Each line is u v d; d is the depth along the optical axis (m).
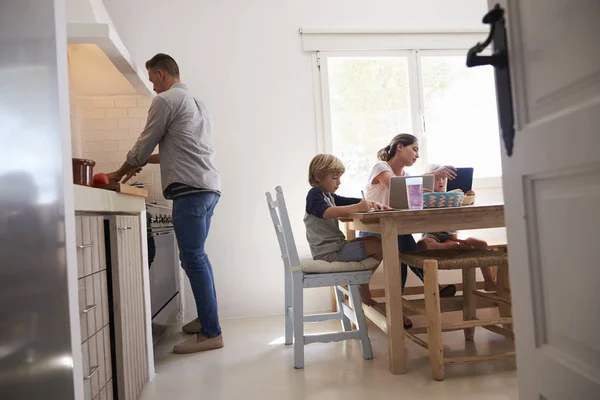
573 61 0.70
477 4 3.61
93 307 1.37
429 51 3.56
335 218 2.38
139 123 3.11
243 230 3.33
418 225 2.06
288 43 3.42
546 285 0.83
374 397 1.76
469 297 2.39
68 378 1.08
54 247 1.08
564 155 0.74
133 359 1.77
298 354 2.13
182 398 1.84
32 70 1.07
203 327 2.53
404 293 2.75
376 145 3.53
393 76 3.56
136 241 1.92
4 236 1.04
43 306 1.07
